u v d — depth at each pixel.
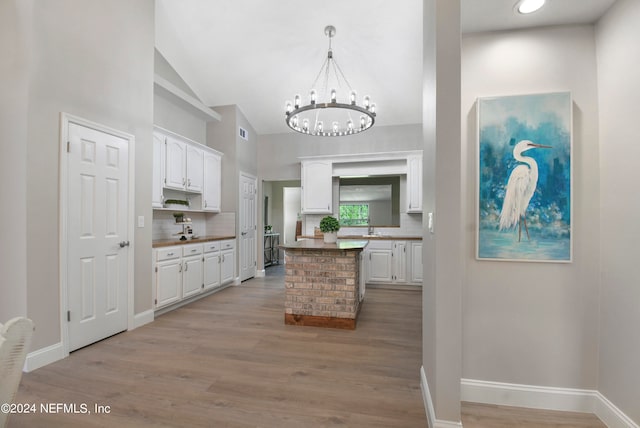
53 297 2.32
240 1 3.48
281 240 8.15
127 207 3.00
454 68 1.49
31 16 2.18
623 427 1.55
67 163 2.41
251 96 5.04
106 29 2.76
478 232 1.87
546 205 1.80
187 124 4.80
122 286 2.95
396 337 2.86
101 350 2.53
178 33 3.93
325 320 3.13
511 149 1.83
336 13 3.56
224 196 5.22
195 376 2.12
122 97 2.94
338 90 4.77
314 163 5.43
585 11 1.68
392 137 5.40
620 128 1.58
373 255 5.00
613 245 1.64
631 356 1.51
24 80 2.16
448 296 1.49
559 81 1.80
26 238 2.15
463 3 1.63
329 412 1.73
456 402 1.49
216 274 4.57
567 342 1.80
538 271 1.82
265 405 1.79
